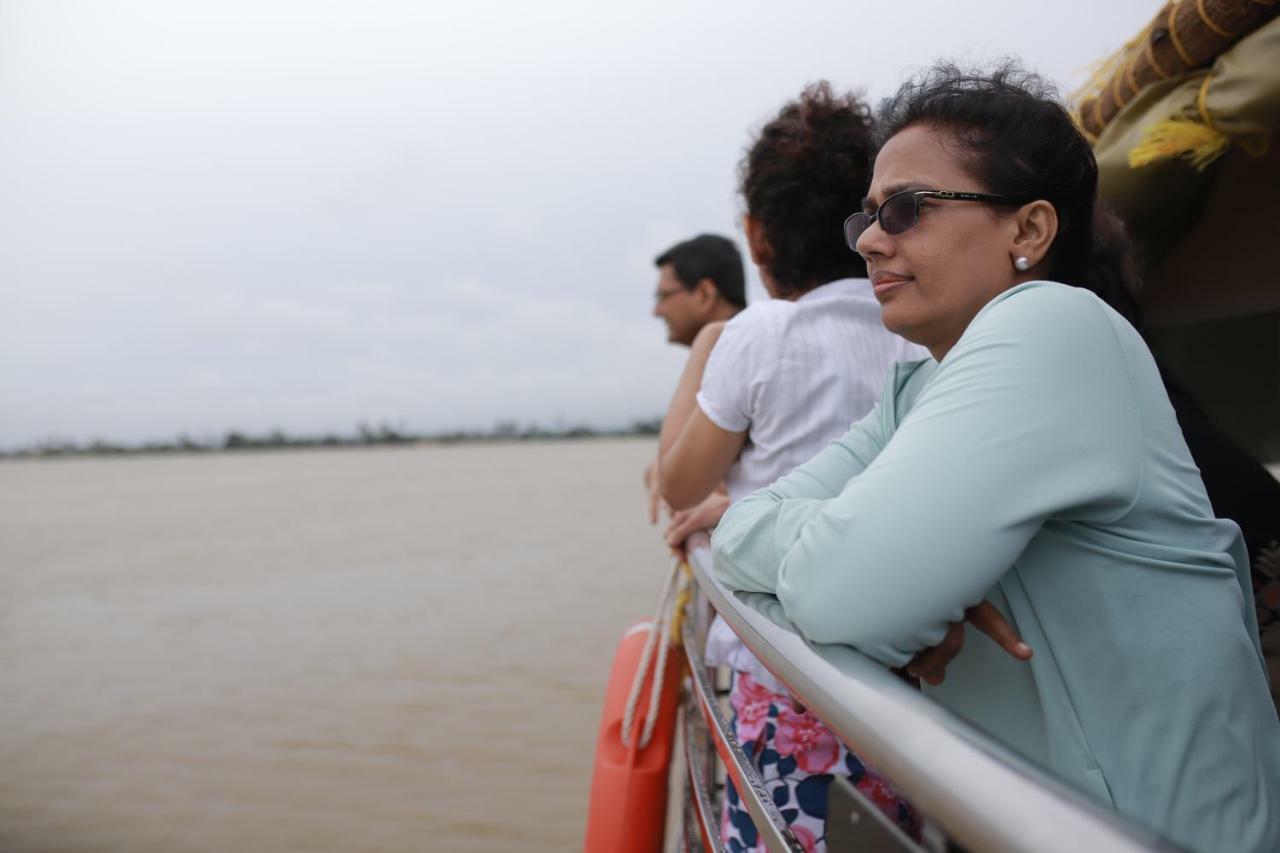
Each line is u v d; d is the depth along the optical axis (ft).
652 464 8.48
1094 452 2.79
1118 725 2.85
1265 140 5.01
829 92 5.74
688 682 6.93
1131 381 2.94
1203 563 2.88
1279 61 4.73
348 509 123.95
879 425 4.07
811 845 5.30
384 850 17.30
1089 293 3.08
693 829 6.07
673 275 10.23
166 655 36.19
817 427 5.44
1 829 18.67
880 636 2.81
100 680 32.14
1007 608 3.05
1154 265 7.11
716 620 5.94
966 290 3.46
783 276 6.03
